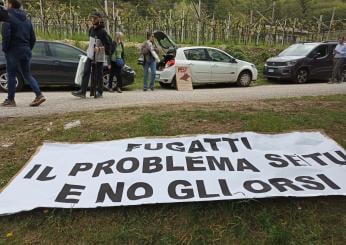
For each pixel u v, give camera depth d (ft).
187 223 11.10
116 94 35.35
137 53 63.93
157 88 45.39
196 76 45.44
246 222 11.14
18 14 23.13
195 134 15.79
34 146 15.88
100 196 11.87
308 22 106.83
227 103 24.56
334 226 11.16
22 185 12.59
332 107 22.89
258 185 12.22
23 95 33.58
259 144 14.89
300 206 11.72
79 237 10.84
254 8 117.29
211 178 12.52
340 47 50.88
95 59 28.63
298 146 14.89
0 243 10.73
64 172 13.24
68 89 41.39
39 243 10.74
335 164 13.75
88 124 18.07
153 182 12.38
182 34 86.63
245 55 70.79
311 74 54.34
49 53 38.68
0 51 37.01
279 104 23.76
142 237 10.71
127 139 15.28
